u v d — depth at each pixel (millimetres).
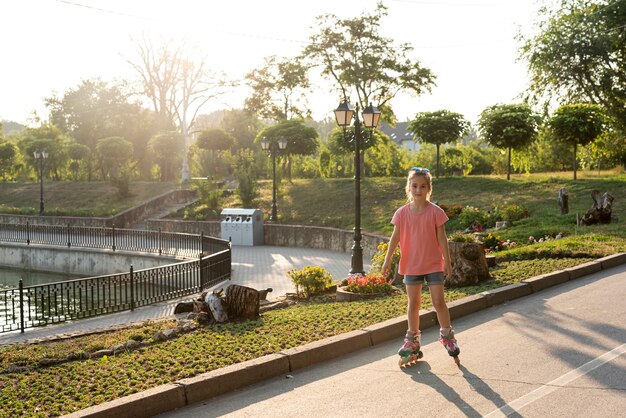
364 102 38938
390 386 5367
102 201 43844
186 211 37062
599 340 6398
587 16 32344
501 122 30375
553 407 4602
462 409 4680
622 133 34000
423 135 34844
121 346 7641
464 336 7016
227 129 71938
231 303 9391
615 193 24094
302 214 33312
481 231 20766
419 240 5758
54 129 62781
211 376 5539
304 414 4812
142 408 5016
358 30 37406
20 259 29047
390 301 9406
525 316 7832
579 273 10688
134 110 62156
